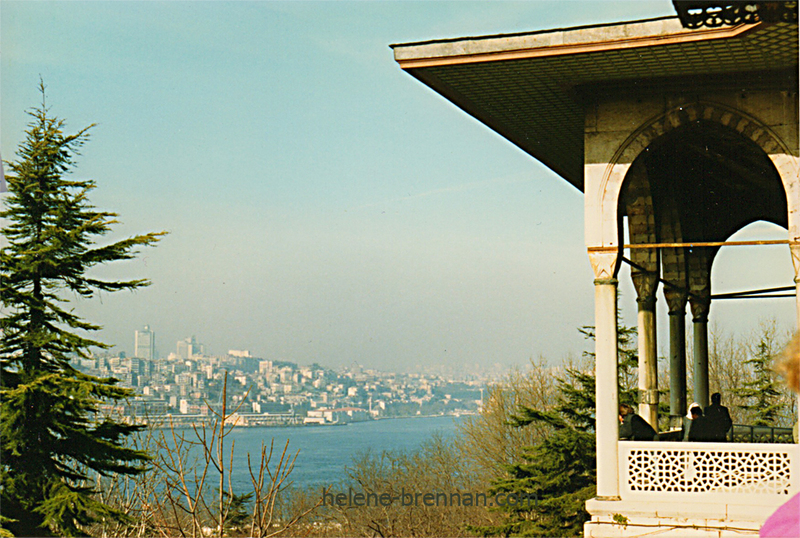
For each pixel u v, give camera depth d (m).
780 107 11.31
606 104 12.12
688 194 17.73
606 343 11.63
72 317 22.09
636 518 11.05
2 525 19.36
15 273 21.47
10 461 20.17
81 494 19.91
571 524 25.94
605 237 11.85
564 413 28.98
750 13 9.75
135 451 19.45
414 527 38.59
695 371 18.62
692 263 18.86
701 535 10.77
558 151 16.06
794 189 11.08
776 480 10.73
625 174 11.94
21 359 21.47
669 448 11.20
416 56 11.56
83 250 22.14
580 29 10.90
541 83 12.27
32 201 22.06
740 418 38.00
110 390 21.12
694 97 11.72
